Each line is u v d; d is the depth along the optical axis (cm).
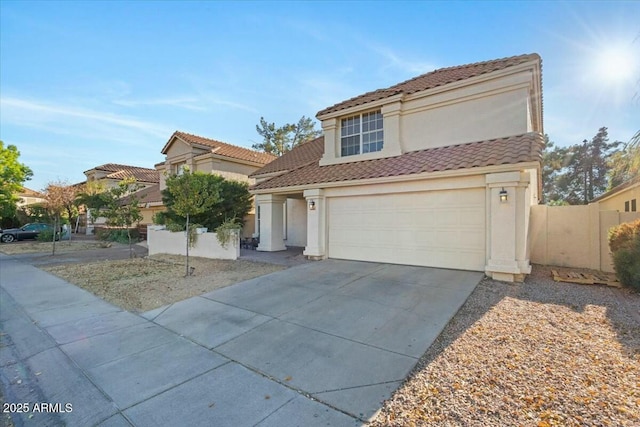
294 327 569
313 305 687
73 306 747
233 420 317
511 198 834
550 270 1015
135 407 346
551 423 288
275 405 340
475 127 1098
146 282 976
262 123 4162
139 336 554
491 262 863
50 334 575
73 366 450
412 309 635
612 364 396
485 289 769
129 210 1527
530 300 679
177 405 347
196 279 988
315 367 421
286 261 1233
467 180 932
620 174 903
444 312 609
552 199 3709
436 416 306
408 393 350
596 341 466
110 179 3375
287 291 805
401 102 1231
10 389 400
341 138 1430
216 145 2366
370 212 1150
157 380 403
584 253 1079
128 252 1842
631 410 303
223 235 1366
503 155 870
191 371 423
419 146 1210
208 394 366
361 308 654
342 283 860
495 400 327
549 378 365
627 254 752
